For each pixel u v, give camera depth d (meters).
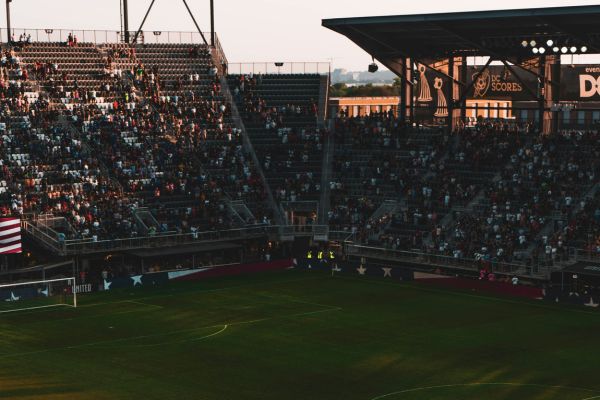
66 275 92.81
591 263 88.00
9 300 82.69
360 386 57.19
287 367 61.72
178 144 113.56
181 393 55.50
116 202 101.31
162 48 129.88
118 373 60.03
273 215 109.25
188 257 100.38
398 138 118.19
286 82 130.00
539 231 96.69
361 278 97.25
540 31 104.31
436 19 101.88
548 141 107.94
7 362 62.75
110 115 112.94
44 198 97.50
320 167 116.88
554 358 64.06
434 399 54.22
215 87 125.12
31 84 113.62
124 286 92.31
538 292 86.12
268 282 95.12
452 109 116.31
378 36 113.44
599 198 97.25
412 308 81.94
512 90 113.62
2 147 101.38
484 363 62.69
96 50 123.94
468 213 102.69
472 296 87.50
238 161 114.62
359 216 108.00
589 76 108.44
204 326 74.50
